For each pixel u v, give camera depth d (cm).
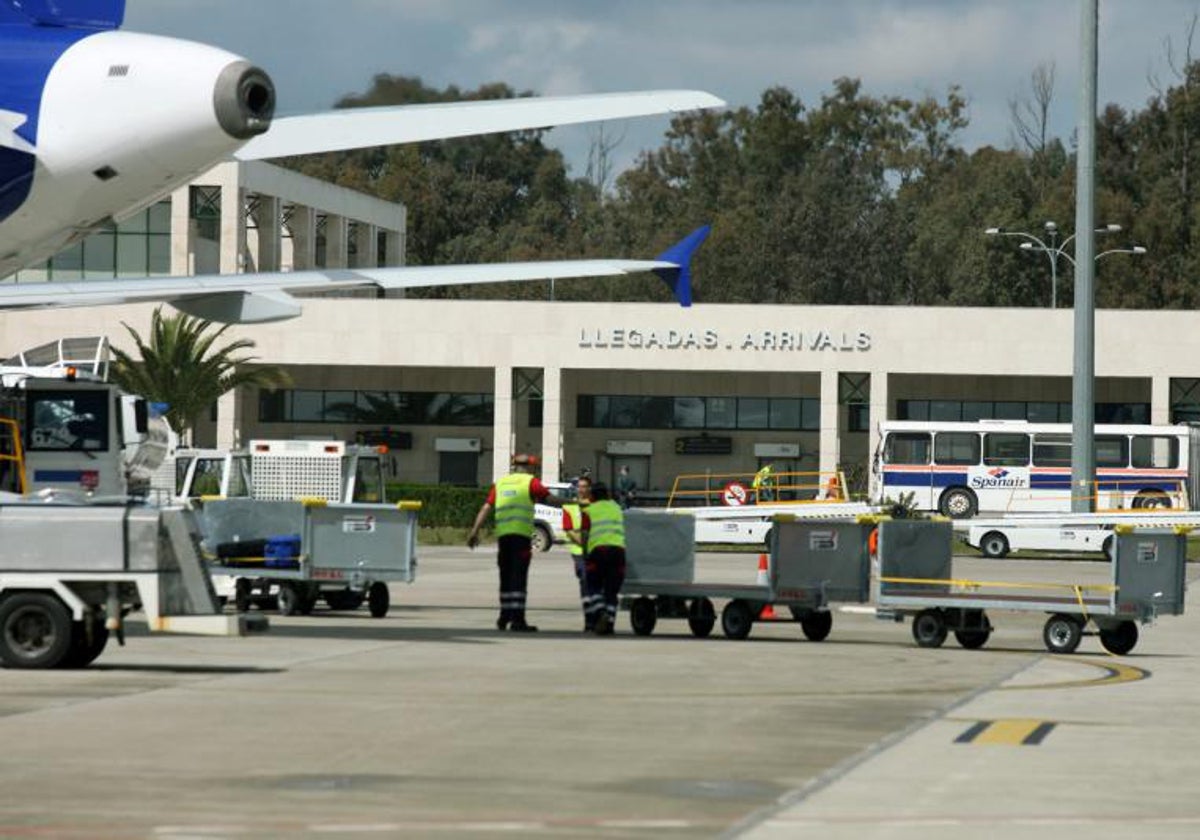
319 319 18612
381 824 2134
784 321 18625
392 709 3316
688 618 5569
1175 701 3725
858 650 5059
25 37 4641
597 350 18625
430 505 16375
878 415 18600
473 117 4056
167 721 3103
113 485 6009
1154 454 16175
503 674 4056
